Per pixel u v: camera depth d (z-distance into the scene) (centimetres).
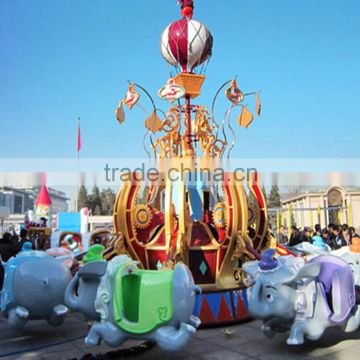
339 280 517
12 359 510
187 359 496
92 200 6191
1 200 5966
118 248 674
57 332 646
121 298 449
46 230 1725
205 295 652
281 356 501
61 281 584
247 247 675
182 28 749
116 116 714
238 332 619
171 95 712
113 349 545
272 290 488
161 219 753
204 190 759
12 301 582
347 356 497
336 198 2019
